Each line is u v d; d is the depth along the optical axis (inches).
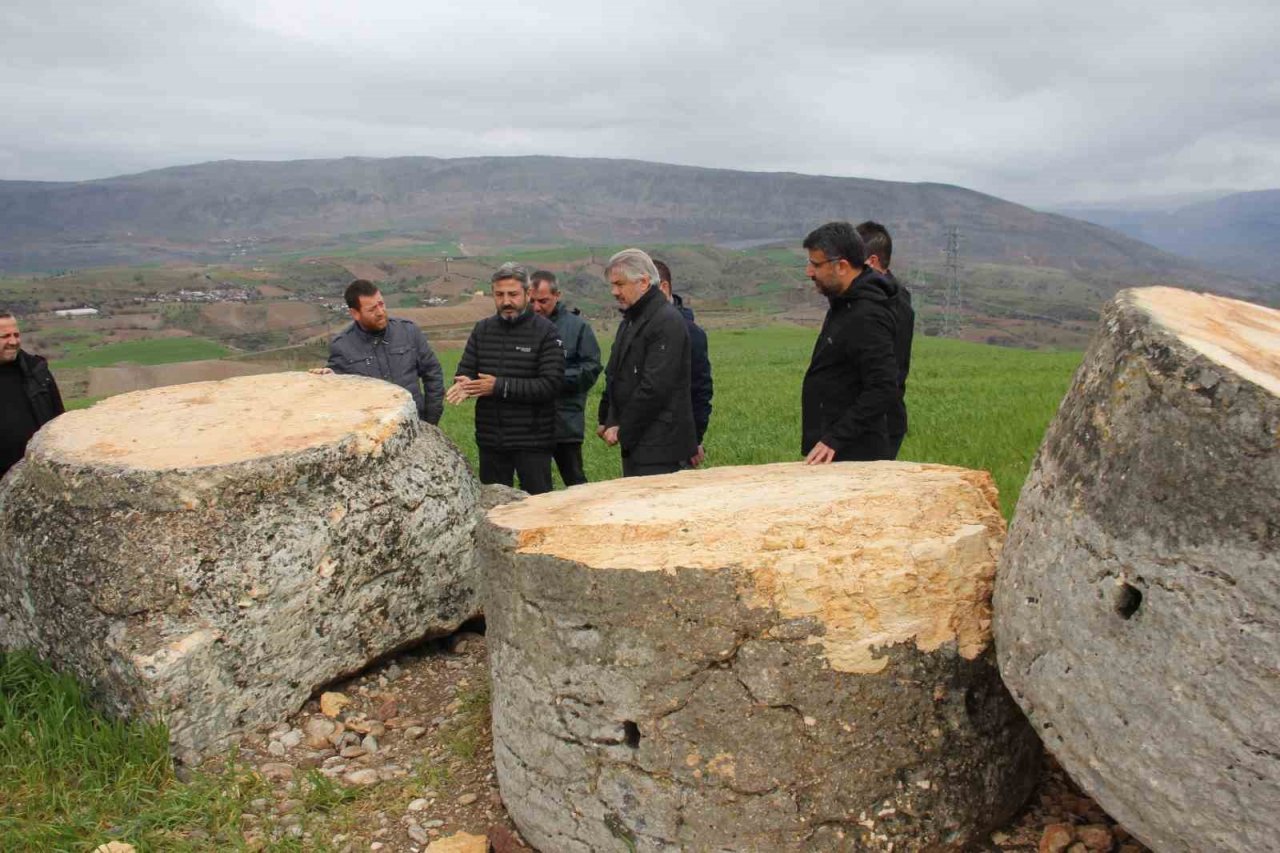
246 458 185.2
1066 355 1376.7
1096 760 108.0
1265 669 90.7
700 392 291.1
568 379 306.2
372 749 182.2
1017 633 119.3
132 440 200.2
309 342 2869.1
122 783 163.0
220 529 180.2
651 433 231.6
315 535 190.4
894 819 126.6
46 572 183.0
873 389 192.2
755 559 125.0
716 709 125.2
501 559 143.6
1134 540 101.0
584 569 130.6
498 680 148.5
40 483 191.6
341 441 196.5
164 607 175.5
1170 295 125.9
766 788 124.6
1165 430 99.0
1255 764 92.6
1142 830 105.4
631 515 144.1
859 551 127.6
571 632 133.3
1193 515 95.7
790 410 665.0
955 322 4271.7
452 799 163.0
